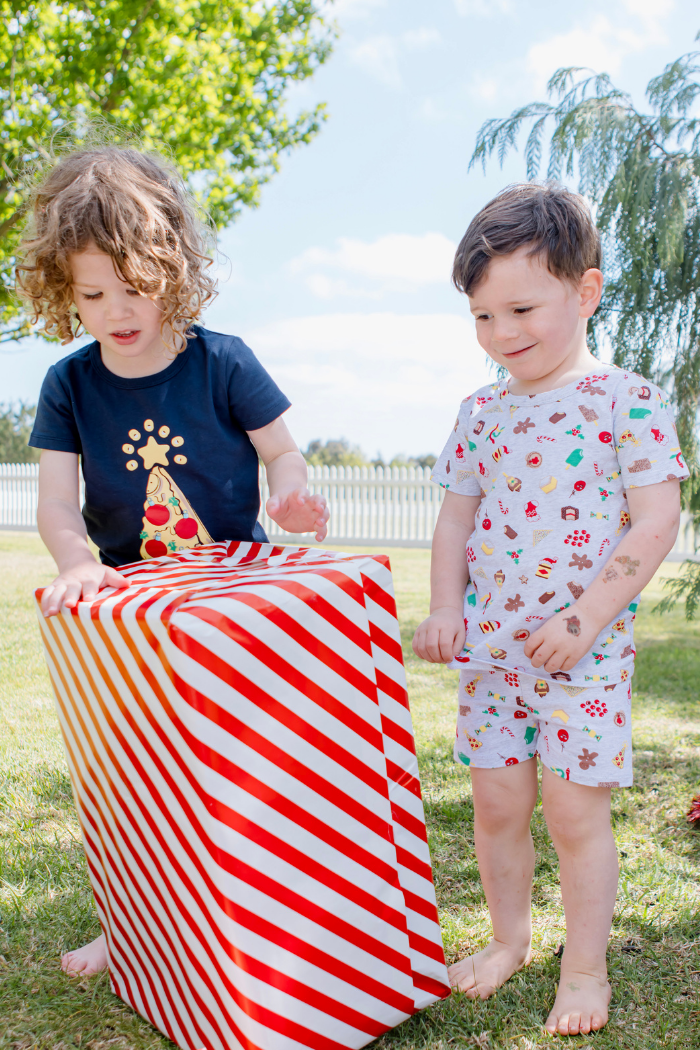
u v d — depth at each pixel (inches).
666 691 131.1
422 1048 45.2
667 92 128.9
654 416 50.7
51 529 55.7
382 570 46.1
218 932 38.8
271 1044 39.1
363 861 43.3
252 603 39.4
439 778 88.1
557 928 58.9
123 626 40.2
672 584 151.8
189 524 57.9
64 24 264.4
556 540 51.6
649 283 128.7
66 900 63.4
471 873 66.7
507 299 50.3
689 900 62.1
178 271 53.5
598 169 132.1
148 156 58.1
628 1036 46.7
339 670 42.4
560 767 51.2
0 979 53.8
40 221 52.6
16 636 165.9
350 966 42.6
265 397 59.6
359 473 470.6
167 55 269.9
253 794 38.5
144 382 57.3
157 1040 47.5
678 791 85.1
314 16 325.1
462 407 59.7
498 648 53.0
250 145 321.4
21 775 89.2
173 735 38.4
